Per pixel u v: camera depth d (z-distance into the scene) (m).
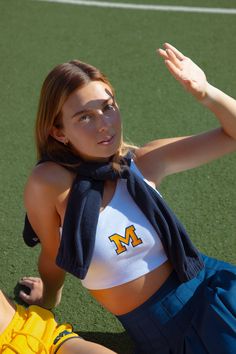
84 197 2.35
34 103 4.66
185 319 2.43
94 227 2.33
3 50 5.34
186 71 2.41
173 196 3.73
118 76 4.95
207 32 5.59
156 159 2.57
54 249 2.63
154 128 4.35
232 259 3.29
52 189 2.40
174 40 5.46
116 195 2.40
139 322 2.49
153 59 5.17
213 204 3.67
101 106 2.30
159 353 2.52
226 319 2.31
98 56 5.23
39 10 5.99
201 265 2.53
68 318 3.01
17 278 3.23
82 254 2.34
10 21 5.79
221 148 2.61
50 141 2.42
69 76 2.28
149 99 4.66
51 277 2.85
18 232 3.50
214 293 2.42
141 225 2.40
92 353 2.36
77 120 2.29
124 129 4.34
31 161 4.06
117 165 2.39
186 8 6.00
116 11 5.96
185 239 2.46
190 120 4.42
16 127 4.40
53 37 5.52
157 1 6.13
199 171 3.91
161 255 2.46
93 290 2.51
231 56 5.22
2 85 4.87
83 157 2.41
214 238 3.43
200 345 2.37
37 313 2.55
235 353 2.25
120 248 2.37
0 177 3.92
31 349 2.40
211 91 2.47
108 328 2.97
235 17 5.83
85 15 5.89
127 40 5.46
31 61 5.18
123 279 2.42
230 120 2.51
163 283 2.47
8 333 2.46
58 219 2.49
